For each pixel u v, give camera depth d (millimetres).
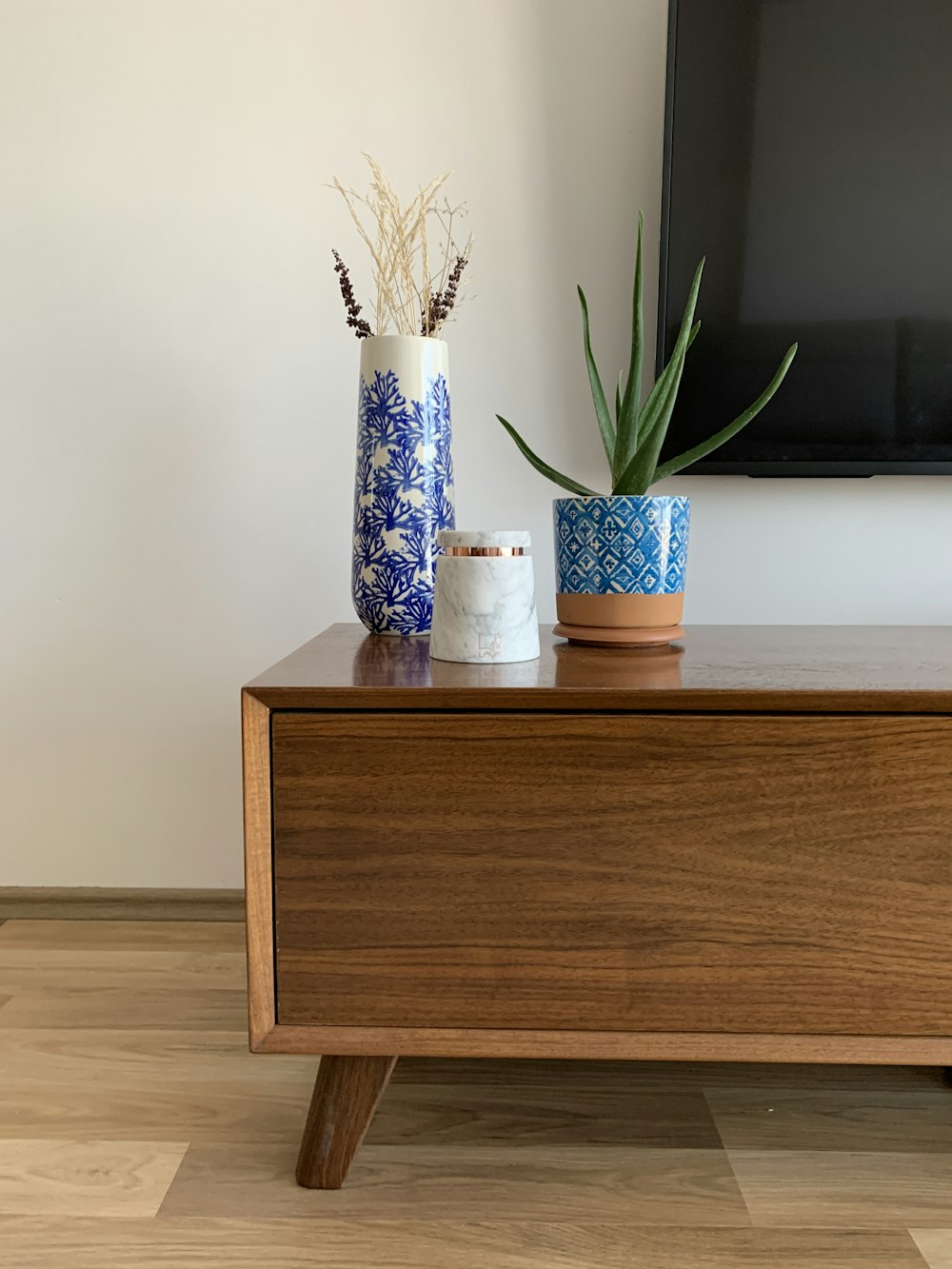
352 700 683
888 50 1056
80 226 1195
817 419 1121
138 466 1226
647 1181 765
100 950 1189
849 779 681
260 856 700
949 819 682
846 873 688
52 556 1241
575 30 1149
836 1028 699
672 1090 911
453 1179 768
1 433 1227
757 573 1210
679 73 1078
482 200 1177
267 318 1199
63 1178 762
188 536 1232
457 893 698
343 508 1217
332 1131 748
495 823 692
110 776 1269
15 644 1255
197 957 1170
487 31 1156
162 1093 884
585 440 1197
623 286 1174
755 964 697
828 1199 746
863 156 1074
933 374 1102
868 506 1193
